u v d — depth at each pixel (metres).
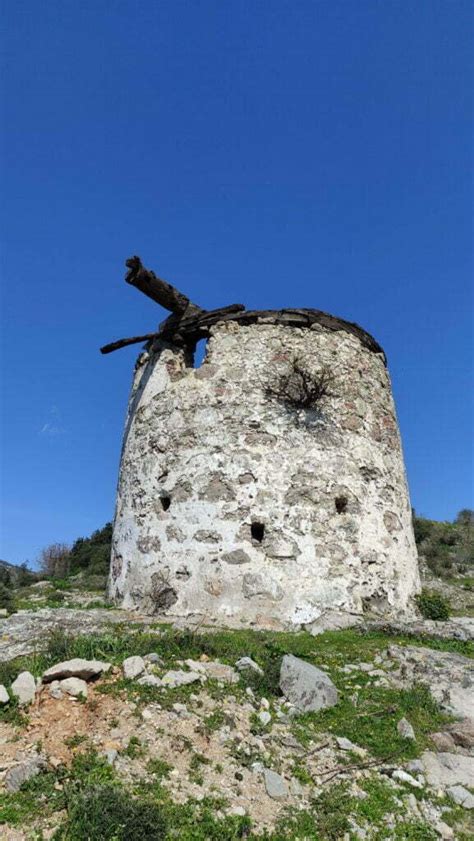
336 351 9.97
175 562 8.75
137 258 9.34
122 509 10.09
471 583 18.50
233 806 4.04
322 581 8.41
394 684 6.11
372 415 10.00
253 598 8.23
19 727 4.48
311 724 5.27
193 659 5.94
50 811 3.72
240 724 4.90
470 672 6.27
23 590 18.16
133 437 10.28
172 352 10.44
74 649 5.71
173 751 4.41
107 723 4.58
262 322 9.87
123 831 3.55
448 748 5.18
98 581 19.67
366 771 4.74
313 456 9.05
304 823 4.04
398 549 9.45
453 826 4.34
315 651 6.87
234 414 9.21
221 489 8.83
